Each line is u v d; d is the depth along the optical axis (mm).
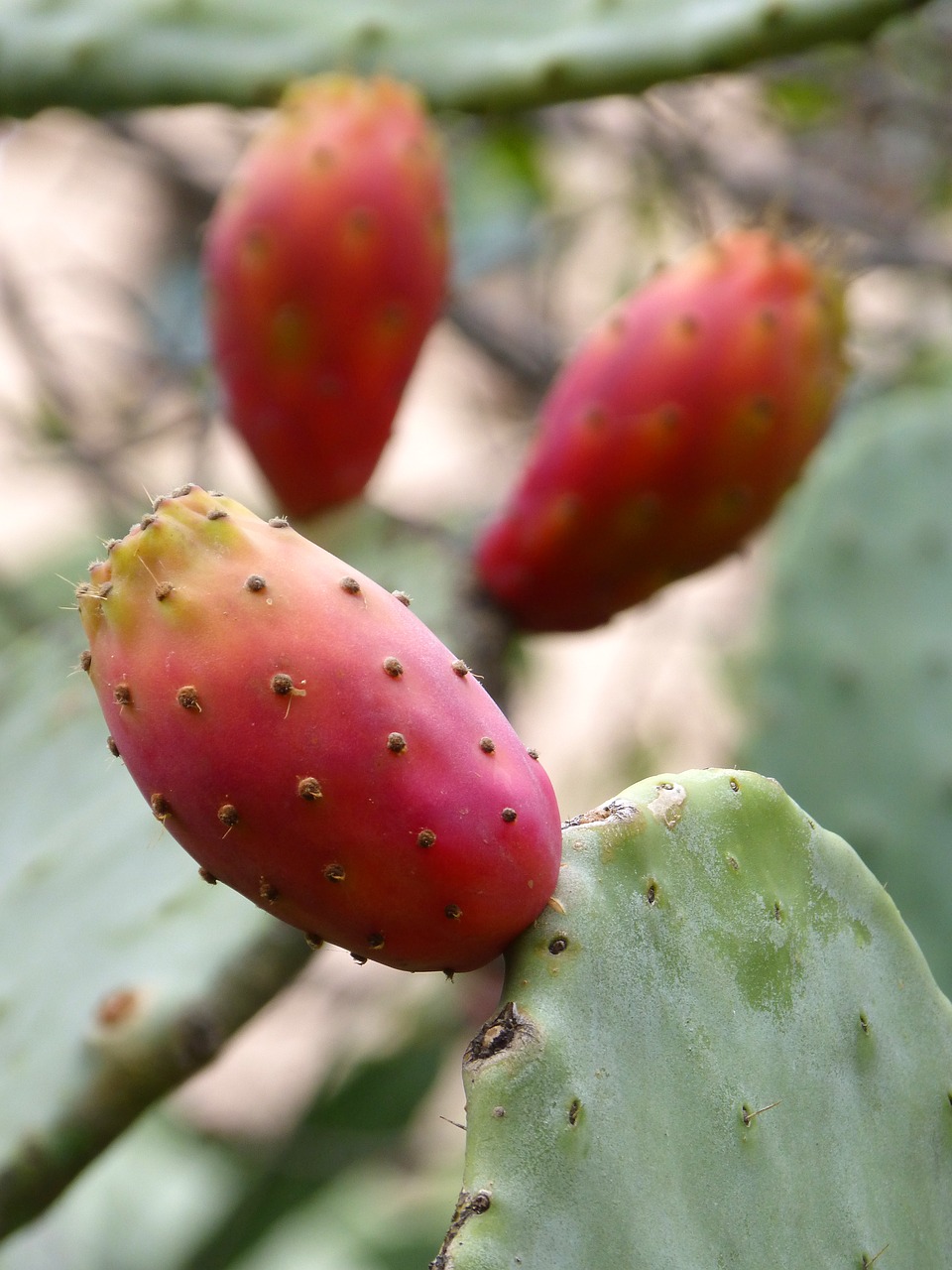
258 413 600
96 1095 518
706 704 894
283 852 431
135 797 588
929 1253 461
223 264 592
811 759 683
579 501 568
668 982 442
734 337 553
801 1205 448
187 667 426
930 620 689
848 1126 456
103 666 430
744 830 454
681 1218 435
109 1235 875
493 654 584
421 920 435
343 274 585
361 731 428
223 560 428
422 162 591
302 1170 794
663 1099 438
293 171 585
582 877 440
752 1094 446
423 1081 825
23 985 547
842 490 711
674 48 616
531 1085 428
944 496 706
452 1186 920
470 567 594
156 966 527
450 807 432
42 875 576
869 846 667
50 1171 519
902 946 467
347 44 634
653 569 577
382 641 432
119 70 640
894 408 761
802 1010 455
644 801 448
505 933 438
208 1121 877
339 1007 881
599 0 624
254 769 427
